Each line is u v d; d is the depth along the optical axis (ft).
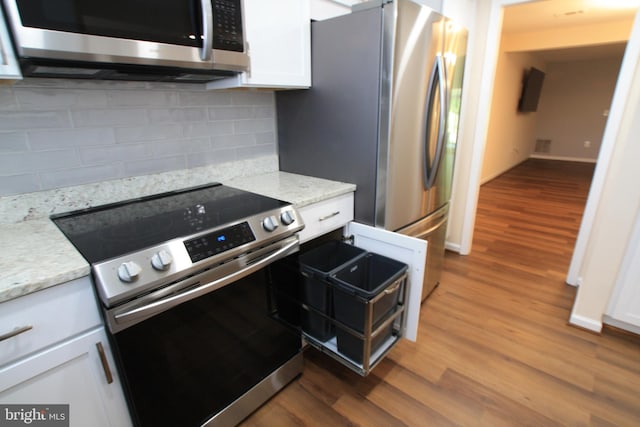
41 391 2.83
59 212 4.24
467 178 9.23
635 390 4.97
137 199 4.80
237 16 4.10
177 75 4.30
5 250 3.13
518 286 7.96
